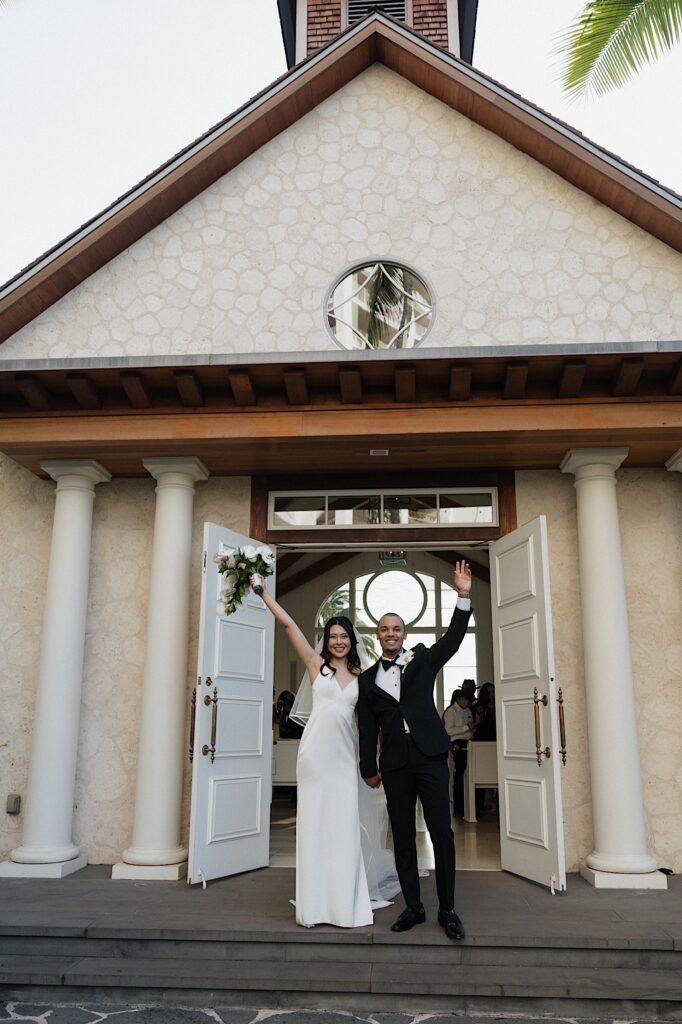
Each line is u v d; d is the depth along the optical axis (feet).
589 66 22.15
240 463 21.44
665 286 20.90
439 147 22.30
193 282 21.85
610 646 19.44
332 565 46.19
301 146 22.58
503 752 19.95
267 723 20.86
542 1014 12.71
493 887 17.71
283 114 22.43
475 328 21.01
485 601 46.57
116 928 14.30
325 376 18.97
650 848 19.65
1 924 14.56
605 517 20.16
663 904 16.16
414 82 22.74
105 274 22.04
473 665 45.96
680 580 20.99
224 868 18.62
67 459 21.24
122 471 22.02
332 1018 12.55
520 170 21.91
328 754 15.06
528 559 19.34
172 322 21.65
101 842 20.56
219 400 19.79
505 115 21.49
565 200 21.61
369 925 14.57
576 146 20.99
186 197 22.22
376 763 15.40
